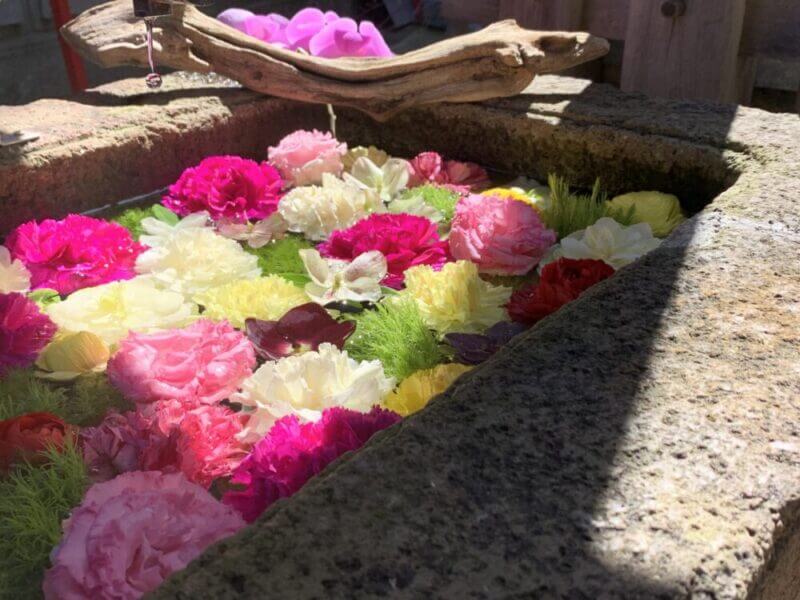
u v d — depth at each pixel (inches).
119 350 46.5
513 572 24.6
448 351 49.8
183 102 78.0
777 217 50.5
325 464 34.4
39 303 54.5
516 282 59.4
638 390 32.8
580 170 75.0
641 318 38.3
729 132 68.4
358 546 25.3
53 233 56.4
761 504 27.5
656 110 74.6
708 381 33.6
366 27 83.9
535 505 27.0
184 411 41.0
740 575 25.0
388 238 57.6
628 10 93.1
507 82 76.4
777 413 31.8
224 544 25.8
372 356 49.5
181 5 79.9
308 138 76.4
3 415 42.2
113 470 37.4
